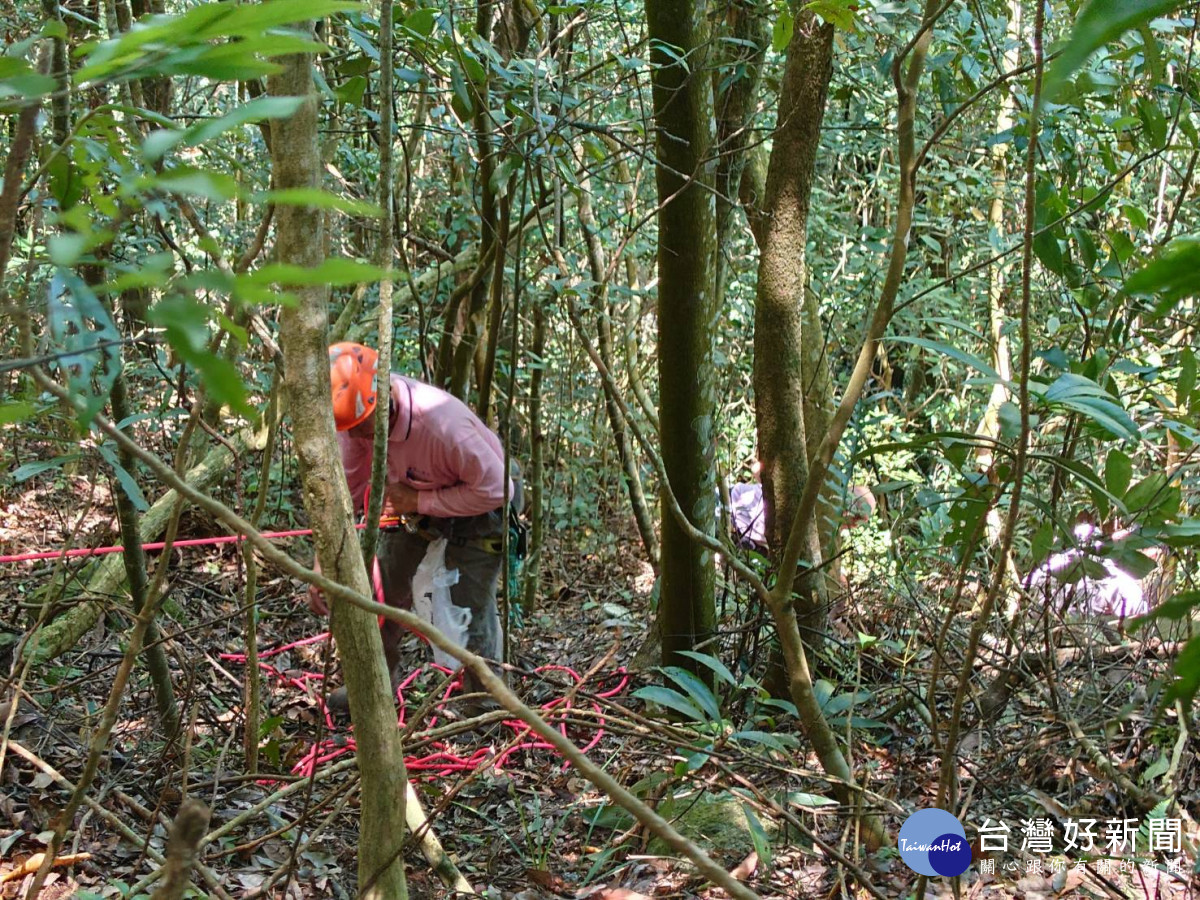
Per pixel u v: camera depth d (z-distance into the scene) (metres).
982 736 3.62
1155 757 3.38
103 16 2.80
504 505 4.07
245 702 3.49
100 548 4.31
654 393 7.74
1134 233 4.33
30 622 4.00
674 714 3.99
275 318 3.65
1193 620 3.29
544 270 4.07
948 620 2.38
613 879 2.98
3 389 1.04
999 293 5.78
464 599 4.18
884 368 7.16
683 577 4.02
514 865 3.08
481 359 6.21
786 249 3.84
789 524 3.97
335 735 3.92
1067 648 3.92
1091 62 3.03
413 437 3.96
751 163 4.56
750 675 4.03
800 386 3.95
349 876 2.91
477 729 4.18
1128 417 1.95
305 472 1.86
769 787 3.30
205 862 2.69
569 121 3.72
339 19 3.24
